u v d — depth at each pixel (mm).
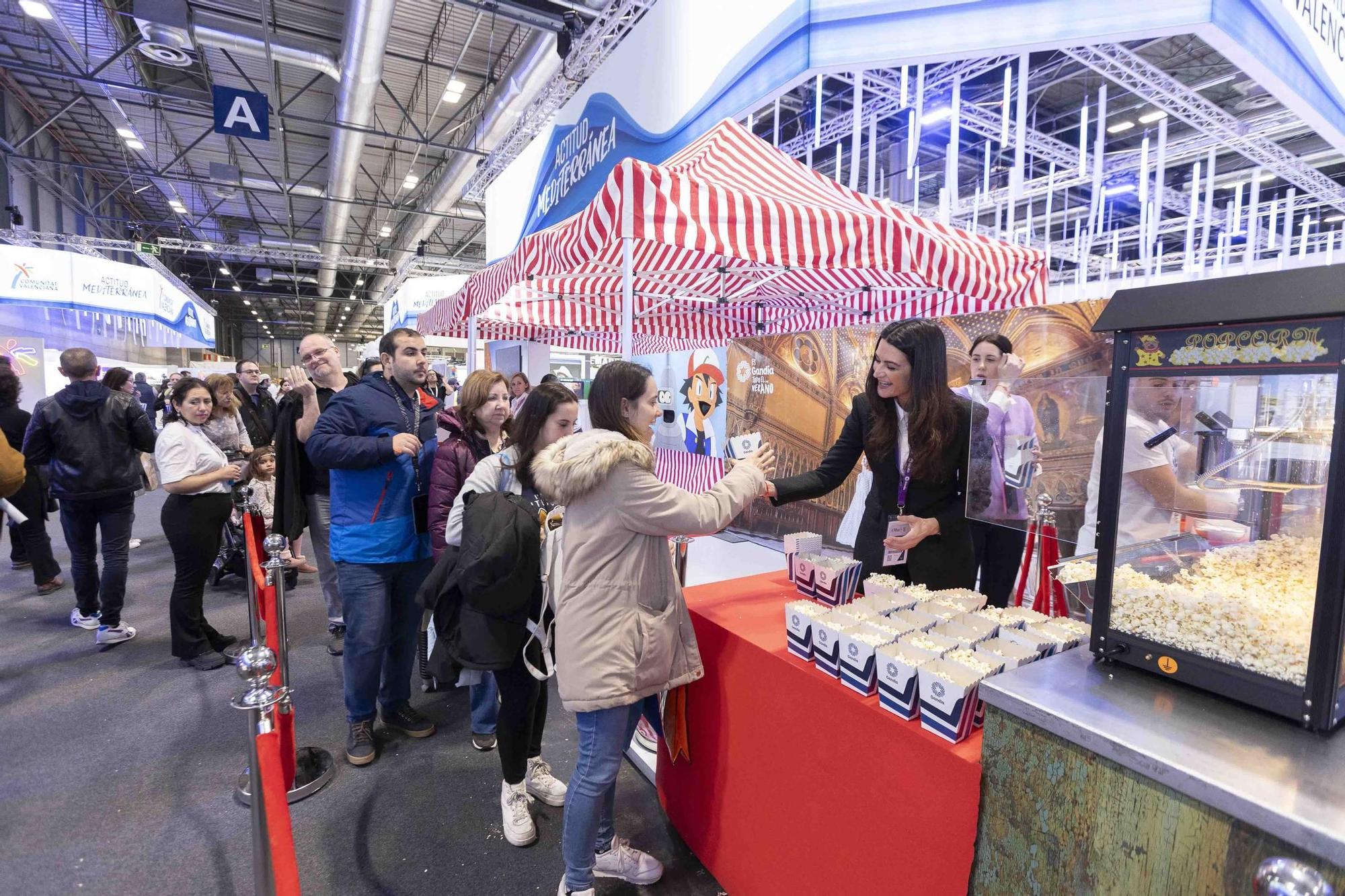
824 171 7754
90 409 2959
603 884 1590
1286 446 701
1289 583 711
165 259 18562
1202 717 755
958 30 2191
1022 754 836
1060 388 1192
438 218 12766
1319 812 574
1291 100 2369
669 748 1688
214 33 6504
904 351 1504
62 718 2422
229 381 3623
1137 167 6668
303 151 11414
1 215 9805
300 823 1836
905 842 1021
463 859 1697
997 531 1744
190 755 2184
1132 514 854
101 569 4406
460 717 2467
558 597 1367
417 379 2189
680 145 3428
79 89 8602
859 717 1097
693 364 3498
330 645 3105
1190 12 1954
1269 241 7277
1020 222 7988
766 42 2689
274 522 2320
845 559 1580
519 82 7062
